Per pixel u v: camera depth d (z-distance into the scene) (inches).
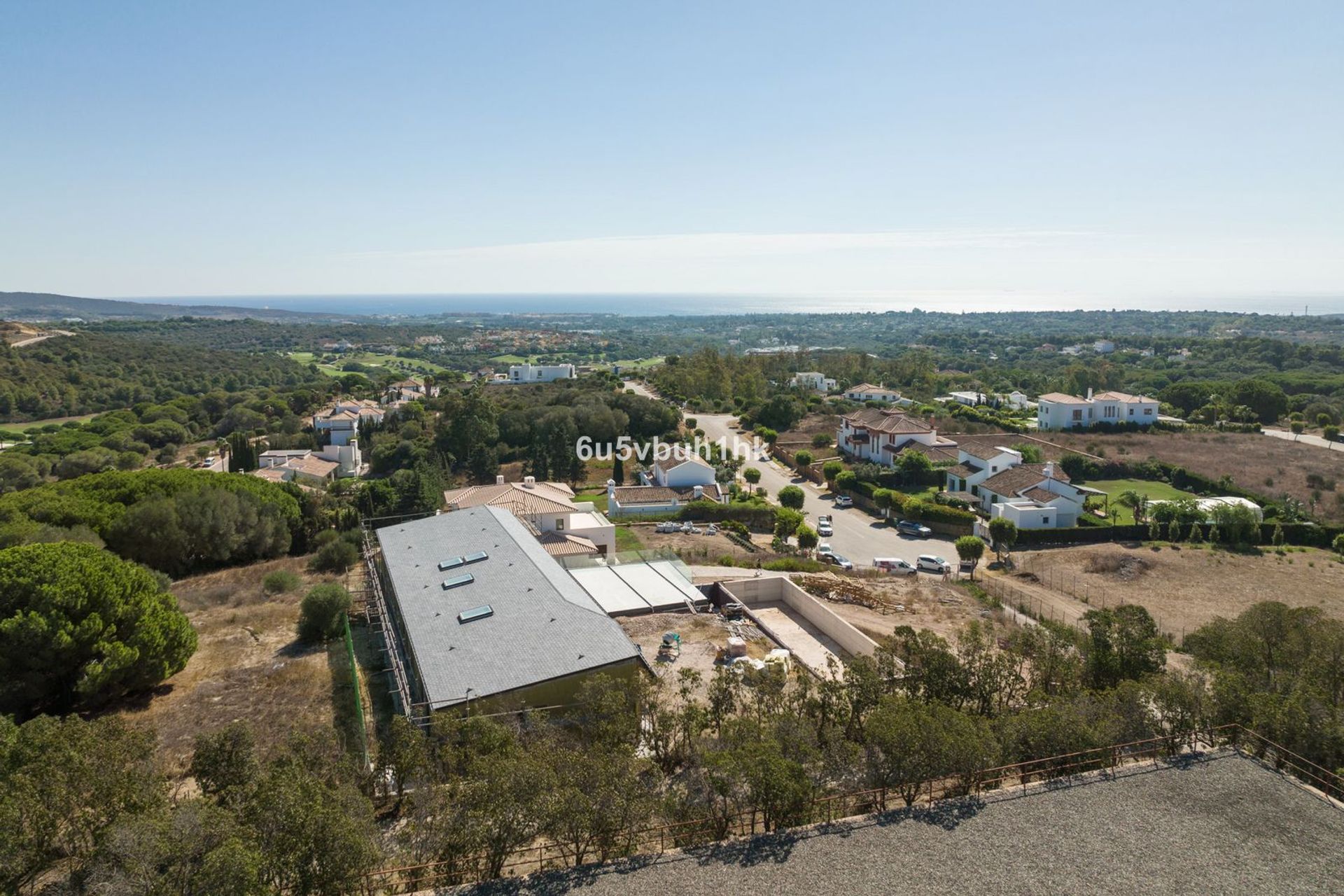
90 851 625.6
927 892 646.5
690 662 1225.4
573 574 1604.3
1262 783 815.7
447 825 663.8
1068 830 733.9
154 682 1086.4
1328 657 995.3
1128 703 905.5
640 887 651.5
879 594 1738.4
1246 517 2274.9
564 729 896.9
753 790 722.8
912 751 773.9
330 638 1311.5
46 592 1009.5
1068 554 2209.6
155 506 1700.3
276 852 592.1
